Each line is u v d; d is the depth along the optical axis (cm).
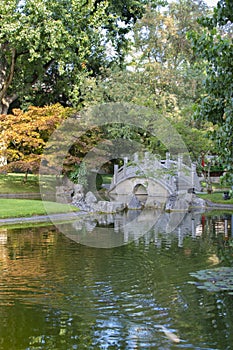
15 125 2267
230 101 524
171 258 898
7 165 2255
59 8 2102
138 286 687
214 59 550
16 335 495
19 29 2011
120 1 2597
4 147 2297
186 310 575
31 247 1016
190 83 2917
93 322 534
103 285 694
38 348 462
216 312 565
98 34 2352
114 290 668
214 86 559
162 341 478
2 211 1544
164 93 2762
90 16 2317
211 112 577
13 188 2383
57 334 498
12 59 2286
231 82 541
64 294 646
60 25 2033
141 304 599
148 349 459
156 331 505
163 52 3538
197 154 2156
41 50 2152
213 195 2270
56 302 610
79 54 2259
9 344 471
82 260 877
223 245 1050
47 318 548
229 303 599
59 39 2041
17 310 578
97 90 2438
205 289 667
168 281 715
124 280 723
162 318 546
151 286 684
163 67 3030
